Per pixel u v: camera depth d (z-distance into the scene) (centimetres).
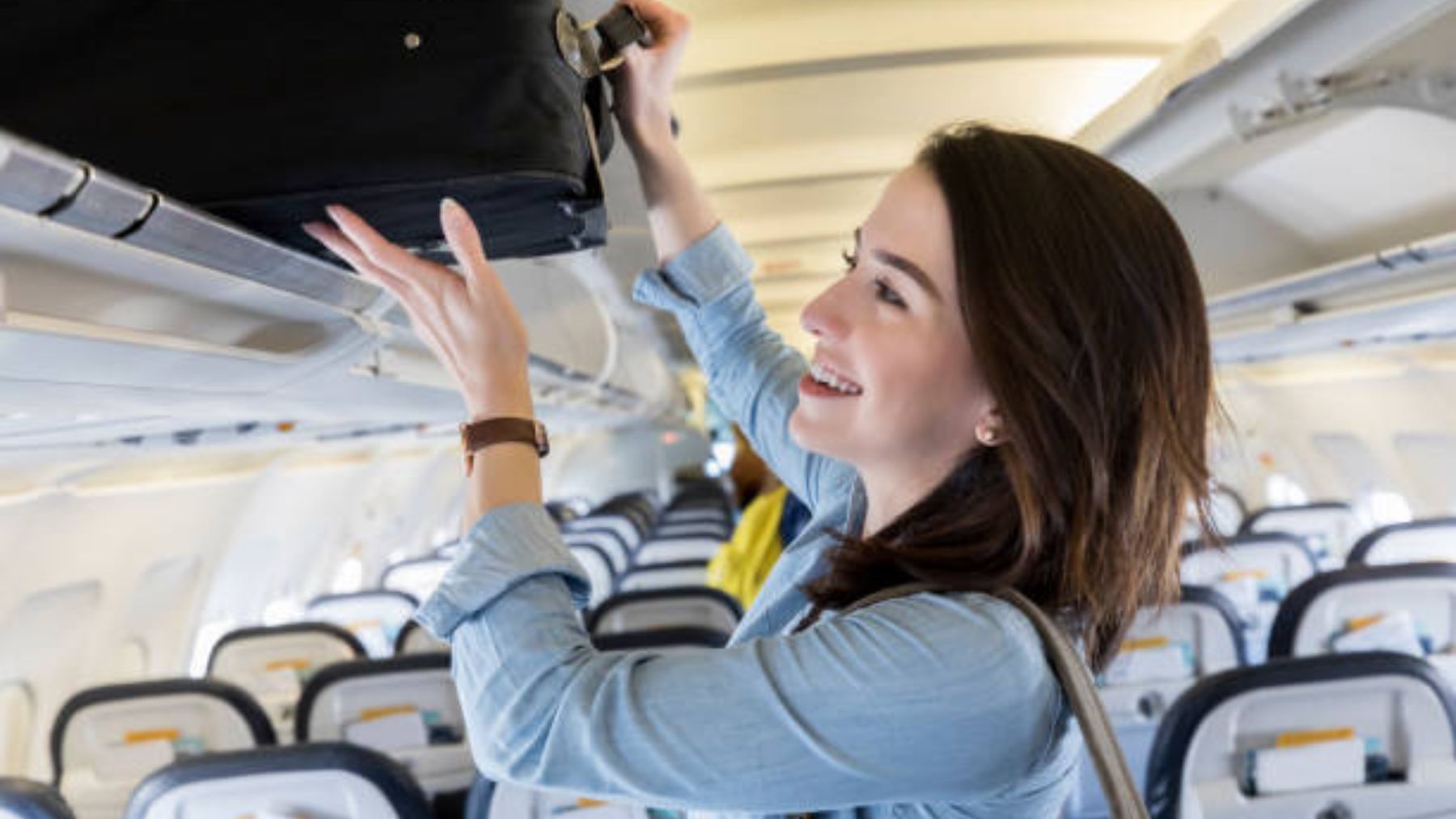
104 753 282
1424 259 229
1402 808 198
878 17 238
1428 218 286
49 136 78
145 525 395
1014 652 74
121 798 283
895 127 316
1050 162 80
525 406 87
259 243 86
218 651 378
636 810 198
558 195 83
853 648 75
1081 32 250
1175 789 200
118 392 123
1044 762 80
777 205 406
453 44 78
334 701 280
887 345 81
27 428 175
